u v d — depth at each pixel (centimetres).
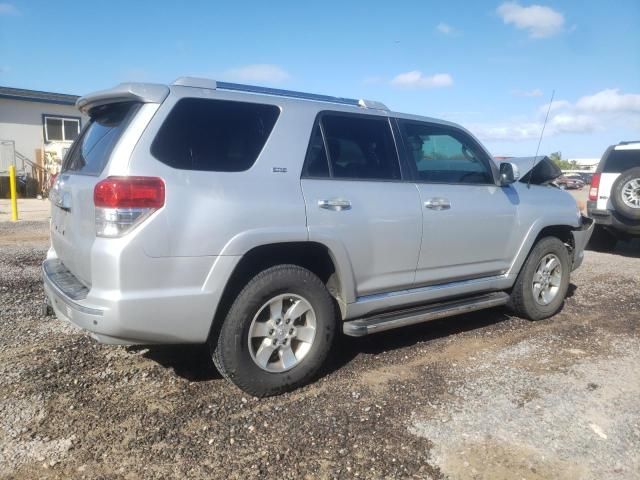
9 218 1302
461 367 428
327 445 311
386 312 439
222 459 295
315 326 383
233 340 351
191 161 337
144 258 315
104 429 321
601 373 421
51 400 352
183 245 325
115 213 311
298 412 348
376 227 409
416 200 436
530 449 312
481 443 317
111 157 324
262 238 350
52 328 481
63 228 382
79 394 362
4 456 290
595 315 584
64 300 342
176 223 323
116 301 310
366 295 420
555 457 305
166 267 321
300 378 378
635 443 321
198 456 297
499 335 509
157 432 319
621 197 920
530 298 543
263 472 285
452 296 483
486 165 510
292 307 375
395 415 347
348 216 393
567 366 434
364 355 450
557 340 498
